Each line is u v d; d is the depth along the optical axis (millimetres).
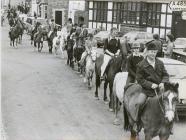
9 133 12703
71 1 57281
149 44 10578
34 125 13734
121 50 15953
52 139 12336
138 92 11211
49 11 60656
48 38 34531
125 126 12289
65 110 15891
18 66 26656
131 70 12984
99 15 51719
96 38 35000
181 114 14492
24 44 41406
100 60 17547
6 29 57688
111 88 15820
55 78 22844
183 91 14438
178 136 13156
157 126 10258
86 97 18406
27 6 77188
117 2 49250
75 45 25016
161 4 43781
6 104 16391
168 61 16031
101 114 15484
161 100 10008
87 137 12656
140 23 45812
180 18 42375
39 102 17031
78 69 24922
